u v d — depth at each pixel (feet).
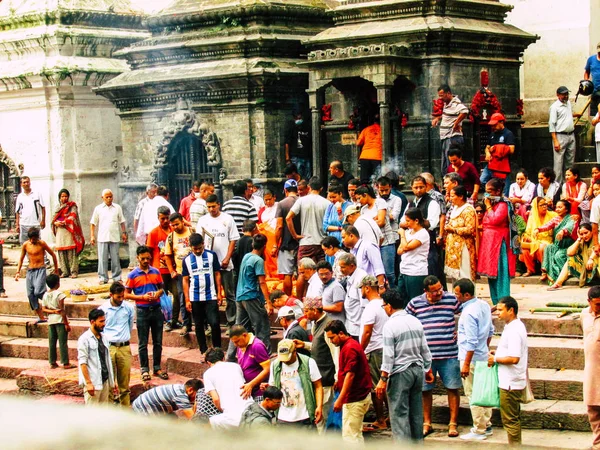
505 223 32.73
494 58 44.91
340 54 42.63
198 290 35.47
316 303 28.84
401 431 26.27
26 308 46.60
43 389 38.34
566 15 50.72
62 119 55.36
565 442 26.32
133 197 53.01
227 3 48.93
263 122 47.03
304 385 26.96
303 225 36.24
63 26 55.57
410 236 31.91
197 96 48.98
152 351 38.11
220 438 3.88
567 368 29.96
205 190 39.42
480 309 27.58
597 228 35.42
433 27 42.11
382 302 29.22
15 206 57.47
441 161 42.39
